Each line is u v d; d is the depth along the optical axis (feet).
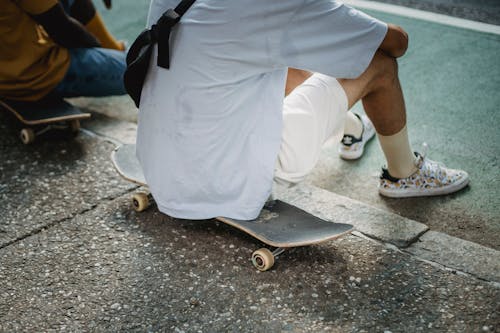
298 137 7.12
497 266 7.27
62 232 8.27
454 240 7.83
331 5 6.48
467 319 6.48
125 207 8.75
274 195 8.62
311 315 6.67
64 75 10.58
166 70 7.18
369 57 6.69
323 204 8.77
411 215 8.97
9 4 9.70
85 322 6.77
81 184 9.37
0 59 10.16
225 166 7.25
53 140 10.71
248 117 7.07
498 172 9.82
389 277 7.16
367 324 6.50
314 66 6.72
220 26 6.68
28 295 7.19
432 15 15.64
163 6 7.19
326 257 7.53
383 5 16.26
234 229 8.12
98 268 7.56
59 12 9.97
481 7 16.10
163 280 7.30
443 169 9.29
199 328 6.60
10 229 8.39
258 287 7.11
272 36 6.59
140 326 6.67
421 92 12.41
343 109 7.41
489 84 12.55
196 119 7.14
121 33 15.58
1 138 10.73
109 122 11.59
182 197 7.62
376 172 10.13
